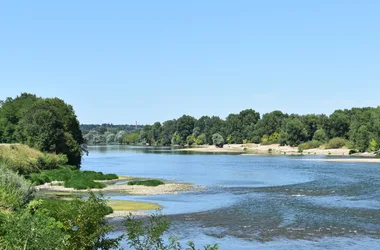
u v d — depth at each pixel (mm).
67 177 68000
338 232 32031
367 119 166875
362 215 38375
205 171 90375
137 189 59250
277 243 29016
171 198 50812
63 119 101125
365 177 72812
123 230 31859
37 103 98125
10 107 107375
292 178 73625
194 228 33656
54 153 88812
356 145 153000
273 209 41969
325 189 57281
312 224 34812
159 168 100000
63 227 13969
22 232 11500
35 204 19250
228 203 46312
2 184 21672
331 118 181000
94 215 14258
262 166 102625
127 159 137750
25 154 74312
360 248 27641
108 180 71938
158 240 13234
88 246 13812
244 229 33250
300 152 167000
